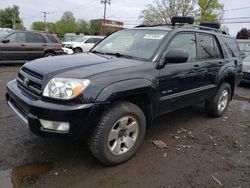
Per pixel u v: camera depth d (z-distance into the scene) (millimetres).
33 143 3992
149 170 3488
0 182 3084
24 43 12312
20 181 3119
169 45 4121
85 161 3600
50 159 3602
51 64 3508
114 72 3354
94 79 3162
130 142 3635
